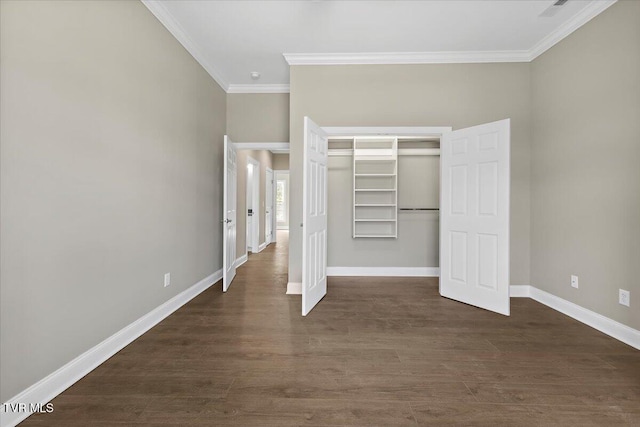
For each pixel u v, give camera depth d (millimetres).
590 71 2910
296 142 3994
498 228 3207
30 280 1648
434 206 4945
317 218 3541
